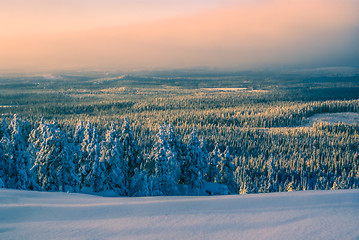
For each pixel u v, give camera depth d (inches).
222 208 504.4
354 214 426.9
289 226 392.8
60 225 426.0
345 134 7849.4
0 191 704.4
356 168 5339.6
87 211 508.1
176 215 469.1
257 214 455.8
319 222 400.8
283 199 541.3
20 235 382.6
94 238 370.3
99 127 7347.4
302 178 4643.2
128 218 458.6
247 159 5482.3
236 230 388.8
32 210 518.6
